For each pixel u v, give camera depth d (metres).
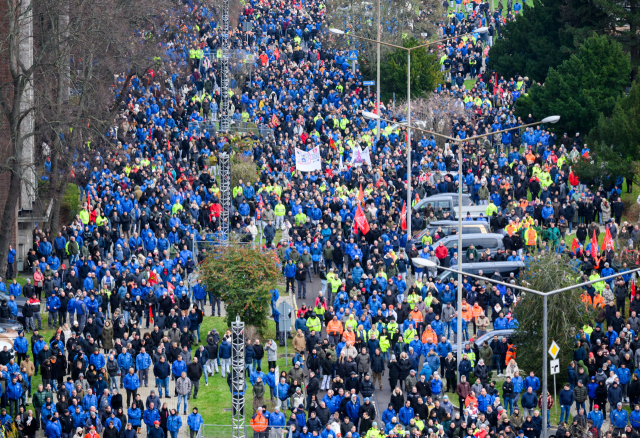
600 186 193.00
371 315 146.38
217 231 181.50
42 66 175.88
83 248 165.88
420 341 140.50
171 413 121.44
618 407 124.44
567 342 138.00
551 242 165.75
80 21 179.12
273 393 133.50
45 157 177.50
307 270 170.50
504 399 130.00
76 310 147.00
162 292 149.75
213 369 142.00
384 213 182.00
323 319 150.88
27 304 148.75
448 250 169.75
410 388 127.69
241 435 121.88
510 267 159.88
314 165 198.62
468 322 158.50
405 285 156.50
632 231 174.62
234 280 147.38
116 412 122.31
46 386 127.56
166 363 131.50
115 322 142.12
